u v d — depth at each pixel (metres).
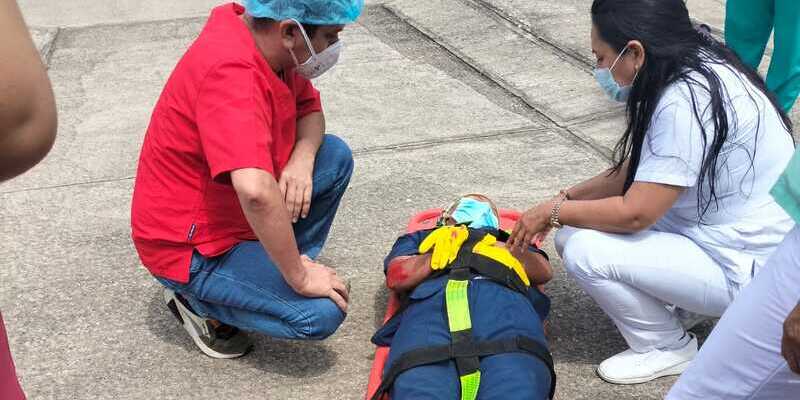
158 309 3.25
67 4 7.01
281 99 2.68
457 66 5.59
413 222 3.51
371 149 4.48
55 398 2.79
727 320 2.04
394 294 3.05
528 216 2.75
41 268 3.51
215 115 2.48
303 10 2.48
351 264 3.50
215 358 2.98
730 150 2.50
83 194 4.09
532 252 2.92
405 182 4.14
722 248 2.64
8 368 1.47
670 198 2.52
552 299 3.25
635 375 2.79
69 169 4.34
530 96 5.11
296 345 3.04
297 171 2.90
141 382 2.87
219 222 2.75
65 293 3.34
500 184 4.11
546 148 4.47
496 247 2.83
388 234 3.71
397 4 6.70
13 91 1.11
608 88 2.61
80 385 2.85
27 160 1.17
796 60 4.14
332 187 3.10
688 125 2.43
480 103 5.04
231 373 2.91
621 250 2.65
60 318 3.20
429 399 2.33
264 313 2.78
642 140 2.54
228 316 2.87
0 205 3.99
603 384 2.81
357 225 3.78
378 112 4.93
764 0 4.27
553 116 4.86
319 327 2.74
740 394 2.06
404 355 2.47
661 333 2.77
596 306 3.21
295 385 2.84
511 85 5.27
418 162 4.33
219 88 2.49
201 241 2.74
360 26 6.31
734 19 4.41
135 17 6.68
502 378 2.37
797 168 1.90
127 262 3.54
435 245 2.80
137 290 3.36
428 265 2.78
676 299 2.69
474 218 3.08
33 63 1.14
